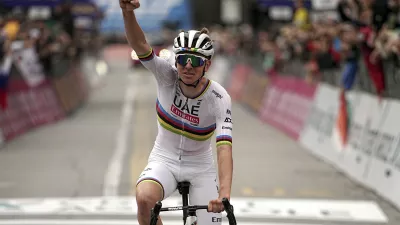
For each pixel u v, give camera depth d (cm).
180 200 2369
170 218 2123
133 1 1249
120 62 13762
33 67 4728
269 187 2592
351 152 2877
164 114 1412
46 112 4816
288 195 2456
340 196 2439
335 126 3194
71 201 2344
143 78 9612
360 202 2347
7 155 3359
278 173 2880
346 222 2088
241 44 7094
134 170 2917
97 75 9575
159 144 1452
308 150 3550
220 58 8825
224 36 9631
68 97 5691
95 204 2298
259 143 3806
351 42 2873
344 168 2917
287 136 4122
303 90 4088
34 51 4741
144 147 3588
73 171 2903
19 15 5031
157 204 1206
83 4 7844
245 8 10394
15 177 2775
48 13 7000
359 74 2859
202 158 1445
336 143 3123
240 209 2248
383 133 2536
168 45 11638
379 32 2647
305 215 2172
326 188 2575
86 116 5272
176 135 1412
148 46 1330
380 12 2800
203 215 1421
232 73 7406
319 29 3691
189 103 1373
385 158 2464
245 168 3003
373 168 2561
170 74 1373
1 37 4334
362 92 2844
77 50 7425
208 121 1398
